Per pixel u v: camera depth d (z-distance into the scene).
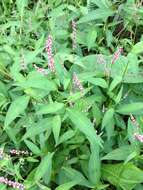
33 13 0.43
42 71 0.31
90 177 0.28
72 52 0.38
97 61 0.34
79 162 0.30
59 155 0.30
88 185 0.28
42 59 0.36
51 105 0.27
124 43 0.38
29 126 0.30
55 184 0.29
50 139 0.30
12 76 0.33
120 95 0.30
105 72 0.33
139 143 0.28
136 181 0.27
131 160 0.28
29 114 0.31
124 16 0.40
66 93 0.30
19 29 0.42
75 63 0.33
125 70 0.32
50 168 0.28
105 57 0.35
